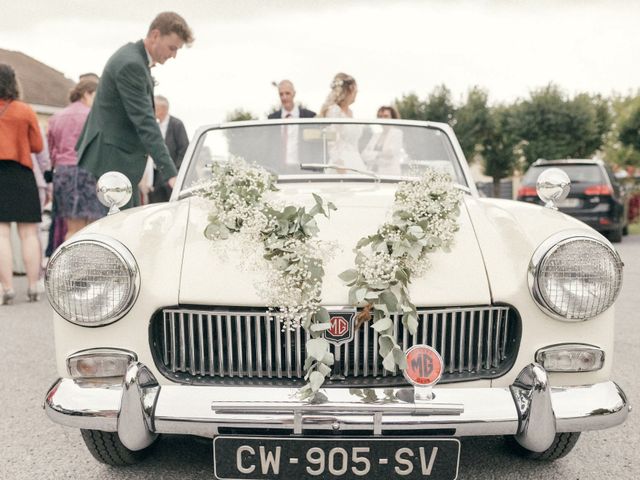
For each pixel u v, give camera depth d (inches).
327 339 81.5
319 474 79.4
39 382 145.0
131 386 80.9
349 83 191.0
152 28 156.2
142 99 155.2
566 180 108.2
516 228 93.0
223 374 84.0
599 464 101.5
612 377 143.9
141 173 166.2
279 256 83.9
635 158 1045.2
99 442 95.4
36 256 238.5
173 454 105.6
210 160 132.3
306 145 133.2
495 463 101.8
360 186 123.2
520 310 84.3
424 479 79.5
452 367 84.4
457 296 82.7
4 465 102.7
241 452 79.5
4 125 220.8
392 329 82.5
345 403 77.2
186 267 85.7
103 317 82.4
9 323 202.1
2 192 226.2
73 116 227.5
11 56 818.8
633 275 300.5
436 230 85.4
